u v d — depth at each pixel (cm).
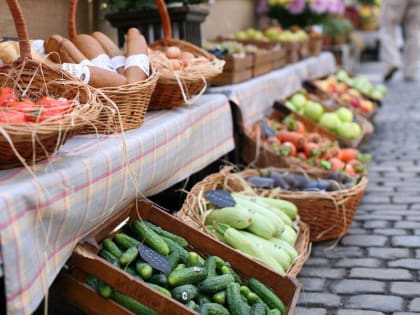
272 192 373
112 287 230
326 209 374
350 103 675
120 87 278
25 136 199
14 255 191
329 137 545
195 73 347
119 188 256
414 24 1117
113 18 454
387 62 1123
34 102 238
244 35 698
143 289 222
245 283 274
